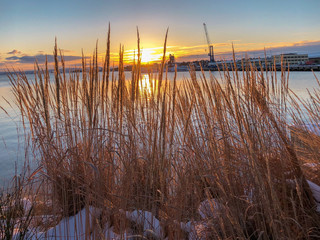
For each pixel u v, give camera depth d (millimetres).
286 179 1871
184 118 2008
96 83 1807
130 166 1712
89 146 1787
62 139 2162
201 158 1829
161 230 1777
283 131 2191
